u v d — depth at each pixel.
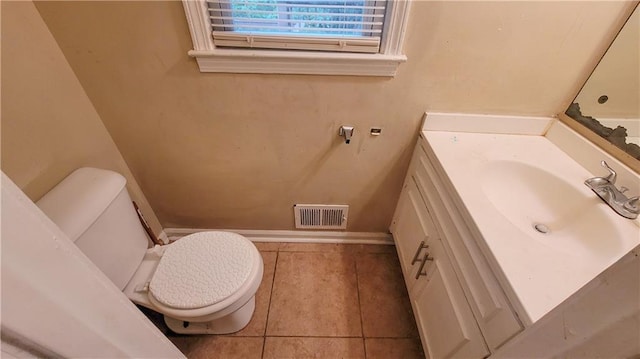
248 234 1.59
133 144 1.17
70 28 0.85
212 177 1.30
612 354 0.28
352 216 1.49
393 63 0.94
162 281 0.97
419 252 1.09
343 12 0.88
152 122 1.09
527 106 1.05
